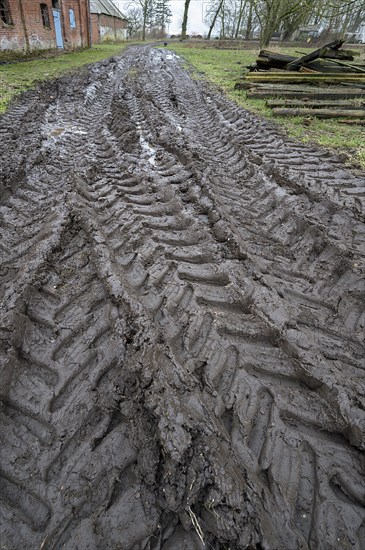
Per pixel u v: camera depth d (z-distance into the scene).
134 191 5.08
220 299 3.24
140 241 3.98
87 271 3.56
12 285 3.33
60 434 2.26
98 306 3.17
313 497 2.01
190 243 3.99
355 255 3.77
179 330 2.92
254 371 2.65
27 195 5.12
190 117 8.98
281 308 3.09
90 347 2.81
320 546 1.83
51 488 2.02
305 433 2.30
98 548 1.78
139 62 17.77
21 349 2.82
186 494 1.91
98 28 33.81
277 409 2.41
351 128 7.84
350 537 1.86
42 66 14.96
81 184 5.23
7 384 2.54
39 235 4.11
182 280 3.44
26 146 6.67
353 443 2.24
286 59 12.97
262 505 1.91
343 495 2.03
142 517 1.89
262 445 2.23
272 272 3.62
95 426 2.30
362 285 3.43
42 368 2.68
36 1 17.72
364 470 2.13
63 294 3.32
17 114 8.41
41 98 9.99
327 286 3.50
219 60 18.73
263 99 10.20
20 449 2.20
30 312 3.14
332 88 10.59
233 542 1.77
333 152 6.46
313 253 3.95
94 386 2.52
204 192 4.96
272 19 22.91
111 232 4.12
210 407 2.36
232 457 2.08
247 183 5.52
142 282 3.40
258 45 28.03
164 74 14.18
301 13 22.83
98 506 1.94
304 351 2.72
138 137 7.45
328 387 2.48
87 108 9.79
